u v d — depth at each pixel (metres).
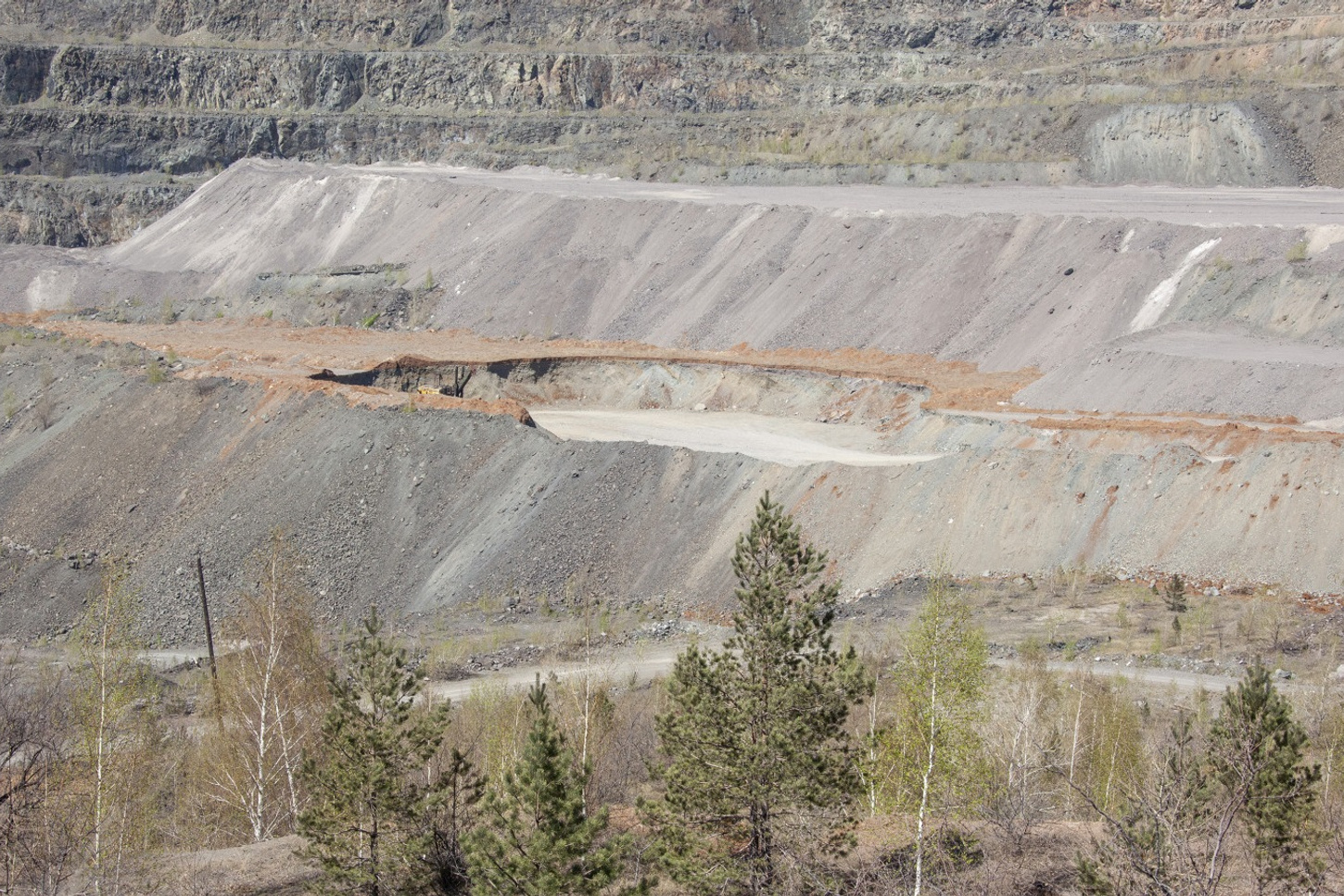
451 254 122.62
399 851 29.25
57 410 90.56
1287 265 81.31
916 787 28.83
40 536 78.69
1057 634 51.50
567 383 96.00
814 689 28.91
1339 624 49.31
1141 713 41.62
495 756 36.38
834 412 85.12
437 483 72.75
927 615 29.59
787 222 107.69
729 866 28.17
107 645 36.34
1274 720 26.08
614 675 50.66
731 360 92.31
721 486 67.56
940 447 71.62
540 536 67.56
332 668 37.81
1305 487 55.06
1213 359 71.94
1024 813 29.39
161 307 126.62
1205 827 26.30
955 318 92.19
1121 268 88.44
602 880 27.19
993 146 128.62
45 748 32.12
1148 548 57.03
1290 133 117.44
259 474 77.12
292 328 117.94
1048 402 75.75
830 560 62.06
